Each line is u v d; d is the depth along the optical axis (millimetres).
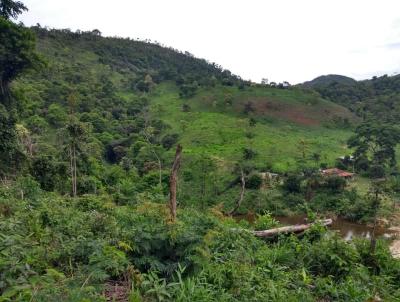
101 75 104875
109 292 5078
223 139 67938
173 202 7867
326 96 113312
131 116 80812
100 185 31844
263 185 46875
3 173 22578
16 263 4332
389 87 121562
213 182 46500
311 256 8531
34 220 7750
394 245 30734
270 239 10641
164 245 6293
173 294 5137
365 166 56312
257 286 6047
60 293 4184
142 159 54000
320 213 41250
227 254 7254
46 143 45188
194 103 95750
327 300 6641
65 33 144625
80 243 5906
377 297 7492
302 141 64875
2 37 40562
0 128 22734
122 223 7199
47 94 69375
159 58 168500
